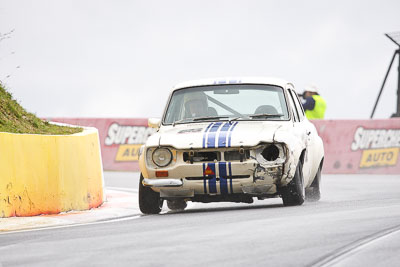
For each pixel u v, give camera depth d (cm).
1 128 3044
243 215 2411
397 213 2316
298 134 2862
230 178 2675
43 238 2061
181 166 2695
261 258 1595
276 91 3034
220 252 1673
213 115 2981
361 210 2434
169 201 3070
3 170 2602
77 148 3053
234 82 3075
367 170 6291
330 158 6228
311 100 6150
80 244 1877
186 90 3075
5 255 1756
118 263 1580
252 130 2744
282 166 2669
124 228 2214
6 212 2606
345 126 6266
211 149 2672
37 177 2772
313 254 1628
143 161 2759
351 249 1684
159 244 1809
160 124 3014
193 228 2097
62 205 2908
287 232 1933
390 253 1639
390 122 6347
